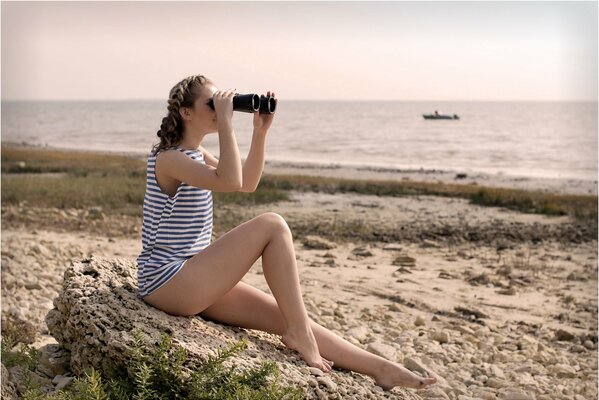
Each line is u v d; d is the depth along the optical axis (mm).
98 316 3727
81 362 3859
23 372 4082
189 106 3908
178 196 3879
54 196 16297
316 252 11141
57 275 7824
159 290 3861
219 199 17344
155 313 3855
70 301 3879
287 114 137750
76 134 82688
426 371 5176
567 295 8953
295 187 21812
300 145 60125
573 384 5547
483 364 5836
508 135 70250
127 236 11344
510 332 7199
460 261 11008
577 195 21547
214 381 3469
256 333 4289
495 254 11891
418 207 18000
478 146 57188
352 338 6066
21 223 12055
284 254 3877
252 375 3508
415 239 12953
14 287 7004
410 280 9289
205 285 3799
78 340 3904
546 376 5734
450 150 53906
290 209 16547
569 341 7078
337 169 36344
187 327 3873
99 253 9484
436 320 7430
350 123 99312
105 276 4156
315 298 7812
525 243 13164
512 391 5016
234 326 4215
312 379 3766
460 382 5336
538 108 156125
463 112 136875
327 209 16859
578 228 15000
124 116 139750
